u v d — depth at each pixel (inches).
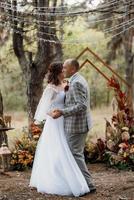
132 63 736.3
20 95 994.7
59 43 468.1
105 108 1006.4
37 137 390.6
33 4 450.3
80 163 263.3
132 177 323.0
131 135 397.7
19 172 356.2
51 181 262.5
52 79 274.1
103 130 712.4
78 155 262.8
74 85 258.2
